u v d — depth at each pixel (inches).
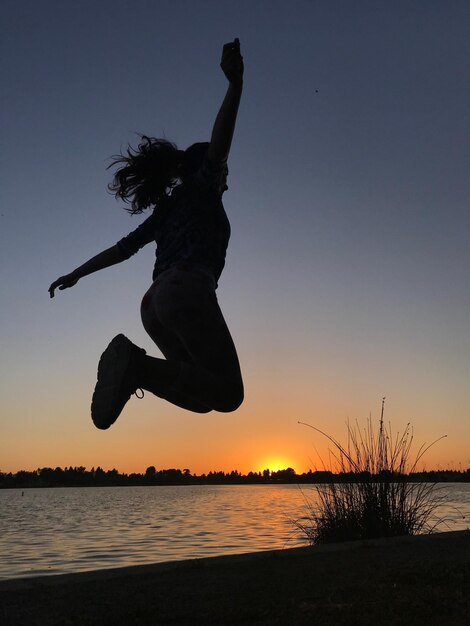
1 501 2647.6
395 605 108.8
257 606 108.5
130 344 98.7
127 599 115.0
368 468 289.3
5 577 365.7
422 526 283.0
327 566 150.9
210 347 102.8
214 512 1187.3
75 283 129.0
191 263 106.7
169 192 121.1
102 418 97.8
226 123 103.1
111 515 1213.1
